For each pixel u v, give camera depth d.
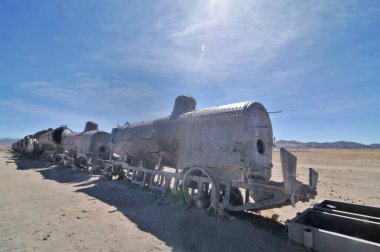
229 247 5.46
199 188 7.93
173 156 9.82
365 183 15.30
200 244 5.67
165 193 9.49
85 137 18.48
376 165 28.91
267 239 5.66
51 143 25.77
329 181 16.17
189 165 8.56
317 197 11.05
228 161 7.40
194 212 7.45
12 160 29.58
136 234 6.25
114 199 9.70
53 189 11.95
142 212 7.88
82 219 7.34
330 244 4.52
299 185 6.08
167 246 5.61
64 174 17.22
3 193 10.82
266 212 8.18
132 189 11.08
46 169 20.19
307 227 4.87
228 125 7.56
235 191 7.99
